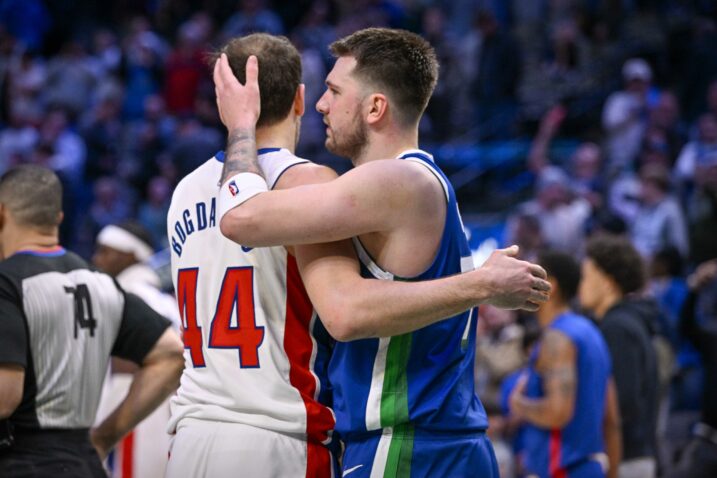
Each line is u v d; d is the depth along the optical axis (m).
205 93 27.02
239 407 5.66
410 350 5.46
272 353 5.65
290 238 5.26
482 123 26.34
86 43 33.28
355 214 5.22
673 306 15.39
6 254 7.27
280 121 5.91
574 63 27.36
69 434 7.08
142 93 28.38
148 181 25.25
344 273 5.32
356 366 5.54
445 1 31.36
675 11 28.78
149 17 33.66
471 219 23.30
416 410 5.44
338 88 5.70
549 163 24.81
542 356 9.52
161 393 7.55
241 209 5.34
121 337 7.49
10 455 6.84
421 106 5.68
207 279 5.86
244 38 6.02
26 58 28.94
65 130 26.53
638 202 20.12
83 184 25.55
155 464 10.05
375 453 5.46
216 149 24.42
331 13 29.19
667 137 22.38
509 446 12.93
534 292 5.28
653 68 26.83
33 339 6.94
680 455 11.65
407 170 5.34
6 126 27.89
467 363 5.68
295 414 5.61
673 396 14.77
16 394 6.72
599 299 10.66
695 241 15.93
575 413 9.38
